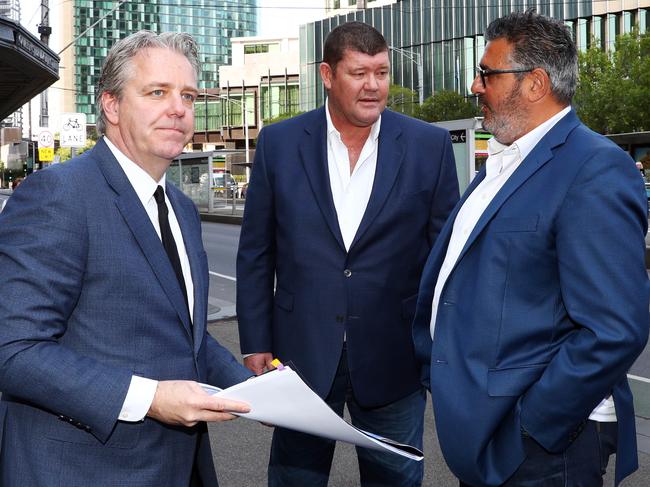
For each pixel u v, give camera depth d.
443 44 67.00
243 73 93.50
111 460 1.81
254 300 2.95
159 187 1.99
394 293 2.80
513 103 2.15
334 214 2.77
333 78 2.70
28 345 1.68
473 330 2.06
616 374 1.89
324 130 2.86
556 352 2.02
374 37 2.66
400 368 2.83
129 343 1.83
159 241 1.89
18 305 1.69
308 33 78.44
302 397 1.74
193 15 155.75
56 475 1.78
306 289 2.79
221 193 42.75
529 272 2.02
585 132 2.08
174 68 1.91
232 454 4.38
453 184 2.93
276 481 2.93
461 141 17.36
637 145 25.61
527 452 2.04
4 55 12.80
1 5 15.70
